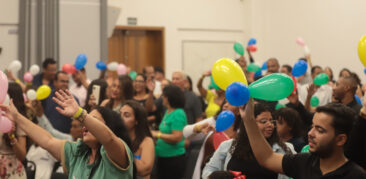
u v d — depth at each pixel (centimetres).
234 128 331
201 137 401
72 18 634
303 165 193
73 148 245
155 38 1081
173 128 426
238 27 1102
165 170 432
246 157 254
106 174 226
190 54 1077
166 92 434
